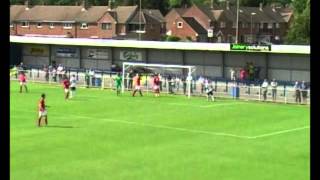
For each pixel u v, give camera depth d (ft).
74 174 79.97
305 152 98.22
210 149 101.40
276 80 212.43
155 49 253.65
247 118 145.69
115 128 126.93
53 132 119.65
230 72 232.73
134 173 81.00
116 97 194.70
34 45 294.05
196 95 203.41
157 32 459.32
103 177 78.18
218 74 237.04
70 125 130.82
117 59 267.80
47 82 245.65
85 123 134.62
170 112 156.87
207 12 466.70
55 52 288.10
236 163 88.74
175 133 120.57
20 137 112.37
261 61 222.89
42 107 128.57
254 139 112.98
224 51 229.45
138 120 140.67
